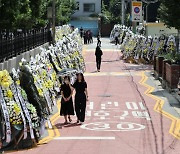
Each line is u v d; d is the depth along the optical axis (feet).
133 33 160.45
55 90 69.31
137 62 134.82
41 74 60.49
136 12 148.36
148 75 107.34
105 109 66.03
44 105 48.65
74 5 265.54
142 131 51.90
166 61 86.12
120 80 99.14
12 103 43.21
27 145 44.62
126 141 47.11
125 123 56.34
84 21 297.74
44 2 101.86
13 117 43.01
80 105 56.39
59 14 165.07
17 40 63.46
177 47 127.54
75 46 111.55
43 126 48.03
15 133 43.78
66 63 88.17
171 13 104.73
